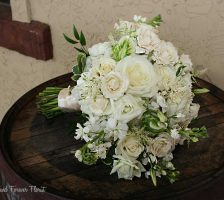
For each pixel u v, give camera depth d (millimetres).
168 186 667
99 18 1123
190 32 974
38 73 1354
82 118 753
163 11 996
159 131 657
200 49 976
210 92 919
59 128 829
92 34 1161
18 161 736
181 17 973
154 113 655
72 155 751
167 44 707
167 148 664
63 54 1259
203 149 754
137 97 639
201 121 829
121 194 655
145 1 1015
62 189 667
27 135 811
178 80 682
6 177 728
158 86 653
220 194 687
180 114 664
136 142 653
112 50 674
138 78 634
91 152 668
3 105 1543
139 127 666
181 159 731
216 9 912
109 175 699
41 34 1232
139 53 670
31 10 1264
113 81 623
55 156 750
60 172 708
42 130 824
